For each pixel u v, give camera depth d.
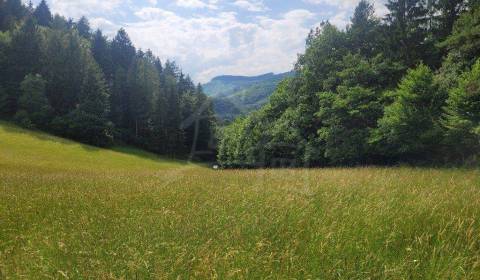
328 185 8.05
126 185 9.32
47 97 79.06
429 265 3.40
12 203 6.95
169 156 76.44
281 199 6.22
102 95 80.94
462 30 28.84
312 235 4.19
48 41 82.81
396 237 4.09
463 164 21.62
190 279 3.22
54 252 4.04
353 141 29.89
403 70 34.22
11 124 66.56
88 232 4.56
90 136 73.94
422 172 13.28
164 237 4.31
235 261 3.57
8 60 77.25
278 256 3.63
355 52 38.31
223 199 6.52
